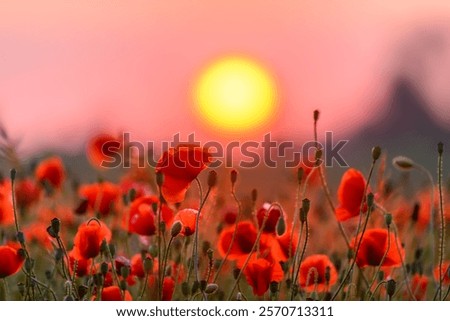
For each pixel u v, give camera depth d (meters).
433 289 9.06
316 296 7.52
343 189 7.64
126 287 7.37
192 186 9.09
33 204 10.59
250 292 8.91
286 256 7.62
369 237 7.46
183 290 7.14
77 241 7.40
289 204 10.39
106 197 9.51
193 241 7.35
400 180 10.53
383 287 8.16
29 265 7.21
